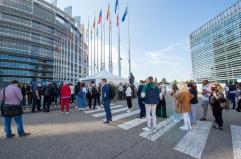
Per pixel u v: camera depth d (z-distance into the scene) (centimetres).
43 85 1341
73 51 8169
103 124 832
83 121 905
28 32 7475
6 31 6850
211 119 960
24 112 1216
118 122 880
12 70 7150
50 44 8319
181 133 676
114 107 1502
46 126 788
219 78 5409
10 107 611
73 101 1773
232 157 446
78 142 564
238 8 4653
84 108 1400
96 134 658
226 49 5081
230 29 4953
